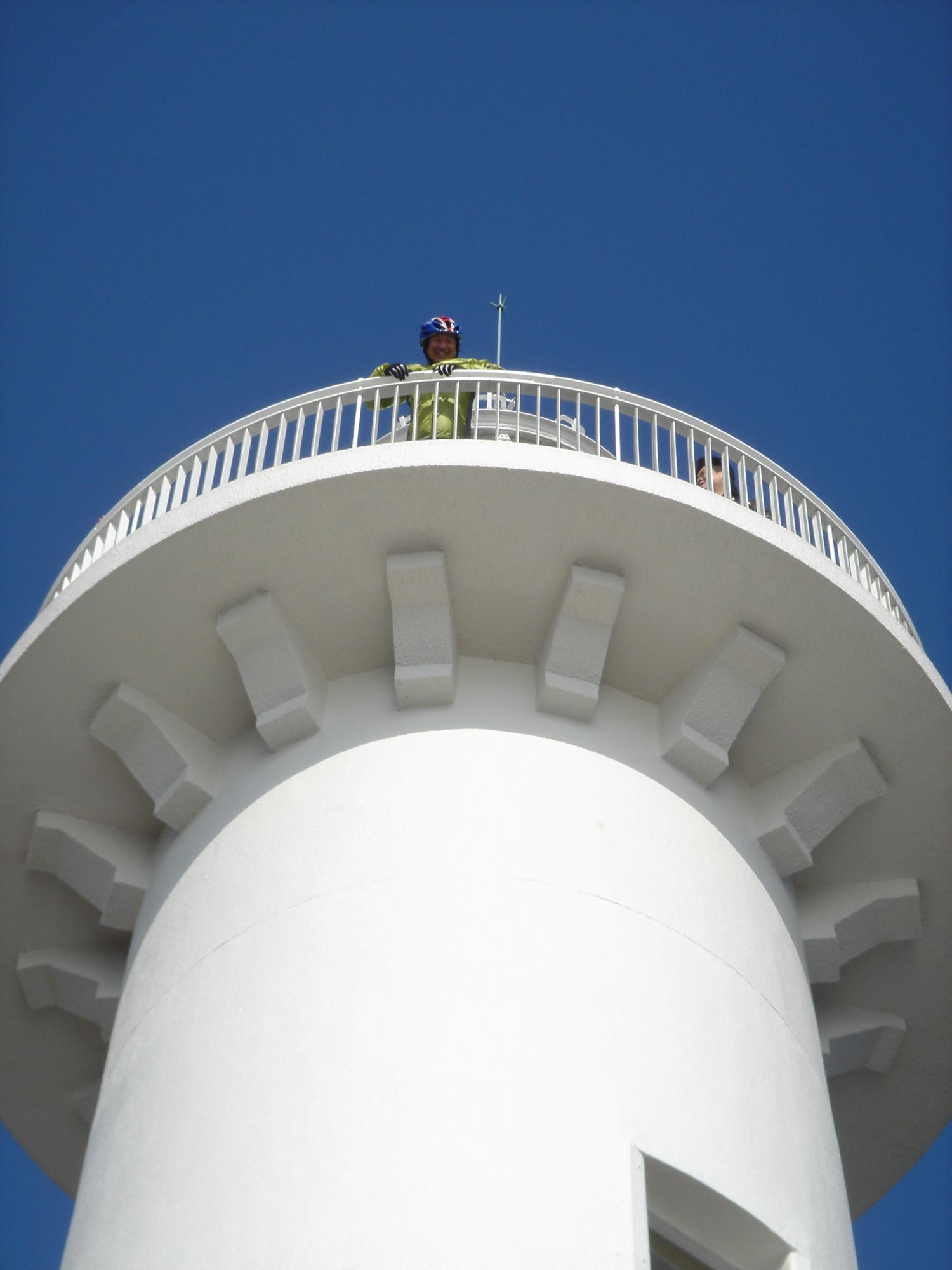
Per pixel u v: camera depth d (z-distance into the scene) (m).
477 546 12.75
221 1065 10.95
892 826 13.87
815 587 12.88
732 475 15.25
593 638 12.82
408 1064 10.45
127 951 14.45
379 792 12.10
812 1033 12.48
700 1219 10.61
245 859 12.20
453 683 12.73
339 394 13.59
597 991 11.02
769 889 13.05
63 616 13.03
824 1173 11.51
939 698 13.27
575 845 11.84
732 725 13.07
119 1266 10.22
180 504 13.33
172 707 13.39
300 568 12.83
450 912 11.26
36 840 13.84
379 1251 9.59
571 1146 10.14
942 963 14.51
